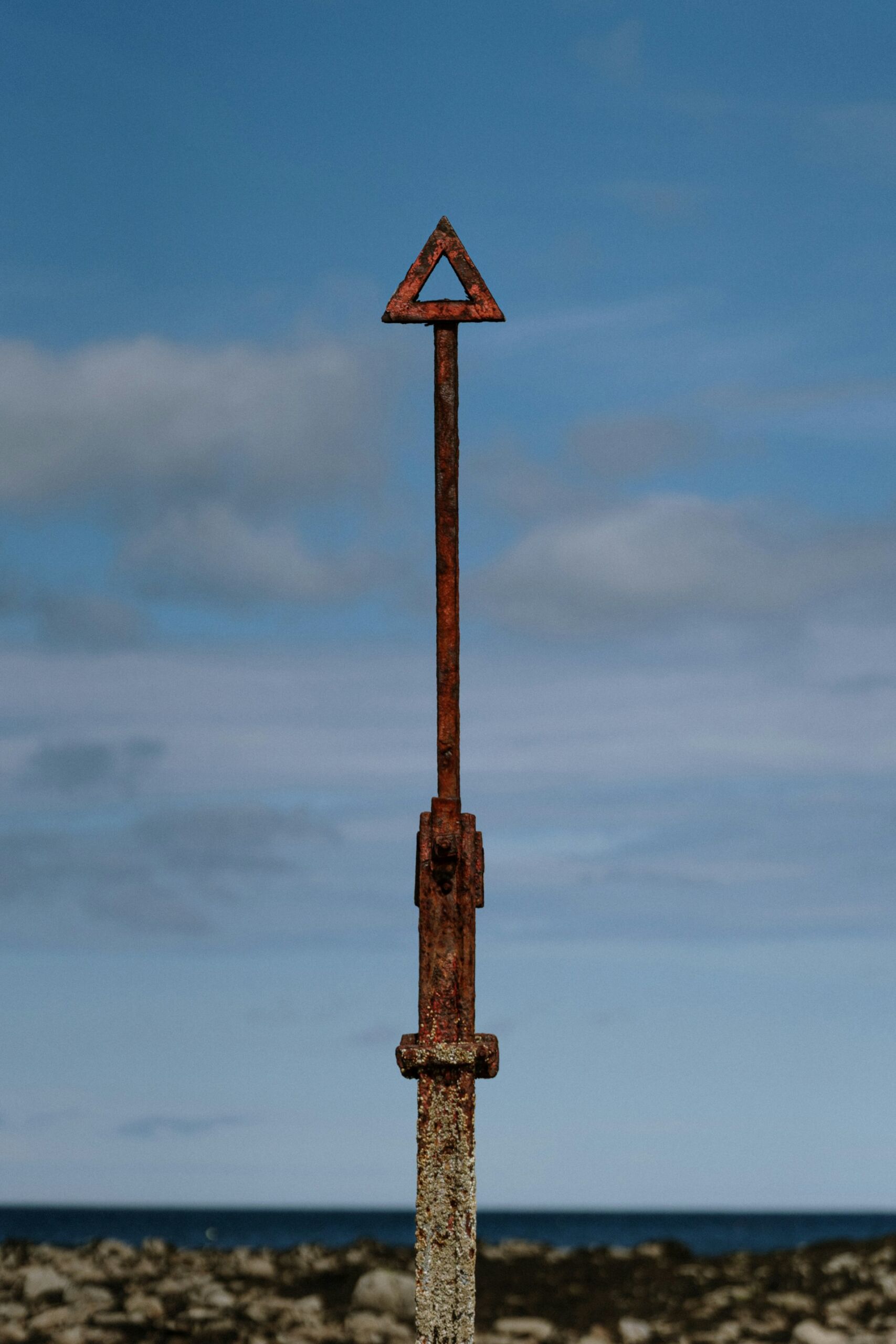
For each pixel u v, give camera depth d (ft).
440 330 28.43
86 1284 65.00
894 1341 57.16
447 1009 26.45
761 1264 76.64
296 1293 66.18
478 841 27.02
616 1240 464.65
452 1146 26.14
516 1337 58.80
